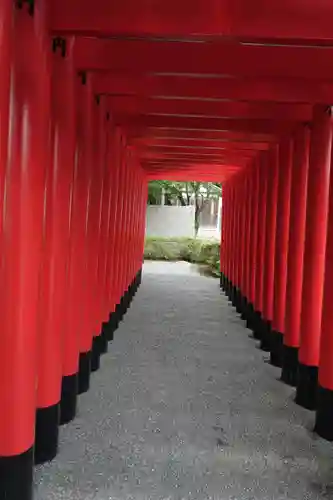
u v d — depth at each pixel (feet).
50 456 12.82
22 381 10.19
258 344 27.04
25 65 9.85
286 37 10.52
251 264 31.65
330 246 15.10
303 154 20.04
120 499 11.19
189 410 16.70
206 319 33.78
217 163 35.76
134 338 27.12
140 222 47.50
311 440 14.74
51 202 12.67
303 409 17.34
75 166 15.76
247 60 13.96
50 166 12.59
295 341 20.07
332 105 17.06
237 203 39.45
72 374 15.31
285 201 22.97
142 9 10.53
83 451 13.37
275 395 18.71
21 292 9.99
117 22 10.57
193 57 14.06
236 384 19.85
